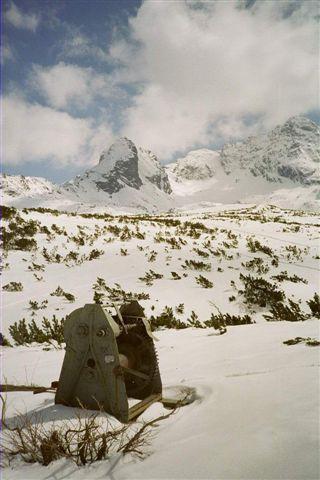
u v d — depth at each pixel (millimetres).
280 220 36438
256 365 3637
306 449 1729
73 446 2145
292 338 4898
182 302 11133
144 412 2635
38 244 17328
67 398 2703
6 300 11055
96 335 2605
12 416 2734
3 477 1852
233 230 27359
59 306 10453
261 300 10891
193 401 2867
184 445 2000
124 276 13703
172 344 5535
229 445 1902
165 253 17078
